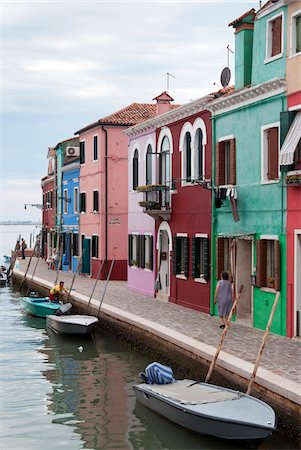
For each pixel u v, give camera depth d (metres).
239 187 17.16
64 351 17.72
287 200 14.88
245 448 9.93
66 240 38.88
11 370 15.48
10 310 26.42
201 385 11.83
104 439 10.65
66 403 12.63
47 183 46.78
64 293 24.98
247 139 16.84
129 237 26.69
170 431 10.99
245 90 16.36
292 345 13.86
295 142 14.22
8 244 104.75
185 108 20.17
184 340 14.30
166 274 23.12
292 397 9.84
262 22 16.25
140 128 24.89
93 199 32.78
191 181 18.66
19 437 10.73
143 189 22.62
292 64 14.80
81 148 35.03
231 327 16.34
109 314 19.50
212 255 18.81
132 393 13.29
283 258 15.04
